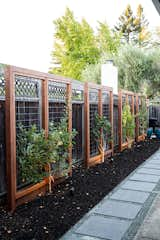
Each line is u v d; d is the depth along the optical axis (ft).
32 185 14.38
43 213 12.48
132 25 117.19
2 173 12.76
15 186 12.82
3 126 12.88
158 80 54.80
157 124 47.62
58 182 16.90
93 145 23.22
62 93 17.48
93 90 22.76
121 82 56.34
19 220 11.68
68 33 91.15
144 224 11.71
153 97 56.90
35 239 10.18
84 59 89.51
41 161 14.16
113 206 13.78
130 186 17.33
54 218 12.03
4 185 12.88
